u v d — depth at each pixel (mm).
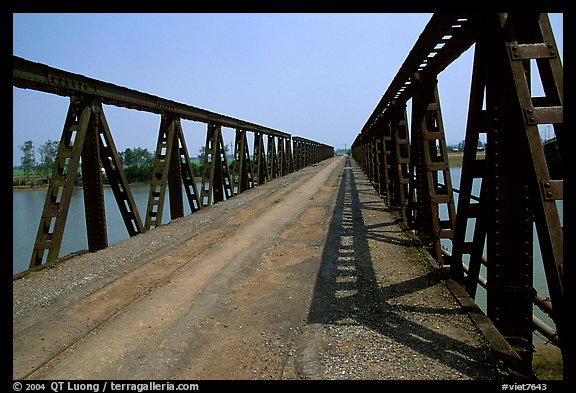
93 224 8133
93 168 8047
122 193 9328
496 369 3342
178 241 8680
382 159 15016
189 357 3867
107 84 8188
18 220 18453
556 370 5008
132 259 7312
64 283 6016
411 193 9367
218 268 6738
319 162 61344
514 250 3818
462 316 4414
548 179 2988
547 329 4250
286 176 29328
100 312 4988
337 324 4426
